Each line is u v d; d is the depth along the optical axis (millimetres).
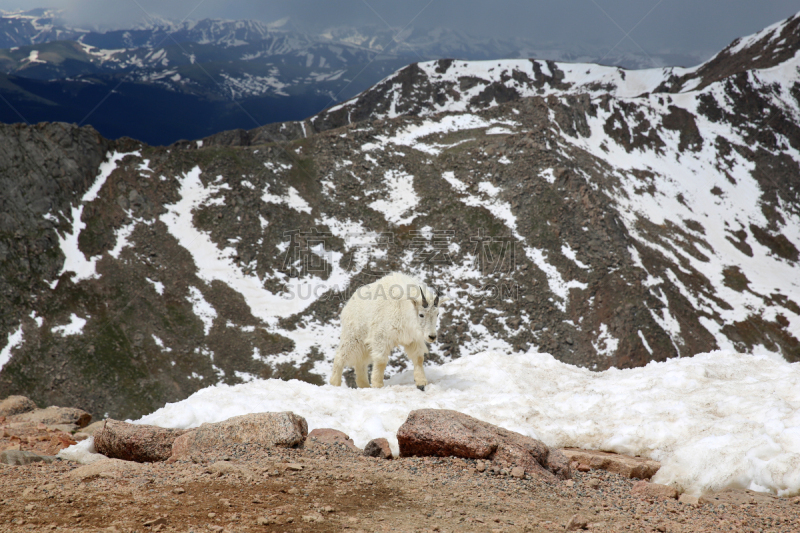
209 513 3646
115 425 6191
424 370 11117
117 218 65625
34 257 56656
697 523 4434
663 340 59281
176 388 50594
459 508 4227
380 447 6289
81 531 3207
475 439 5715
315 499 4152
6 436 7273
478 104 173500
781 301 76312
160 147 76375
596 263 66438
